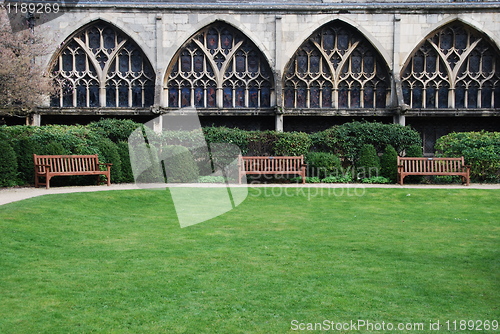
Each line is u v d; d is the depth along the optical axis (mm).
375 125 18938
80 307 5535
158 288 6145
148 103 22266
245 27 21859
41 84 17734
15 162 14711
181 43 21766
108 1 21703
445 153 18047
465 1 22422
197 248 8023
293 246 8180
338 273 6750
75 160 15297
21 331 4918
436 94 22484
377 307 5590
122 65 22172
